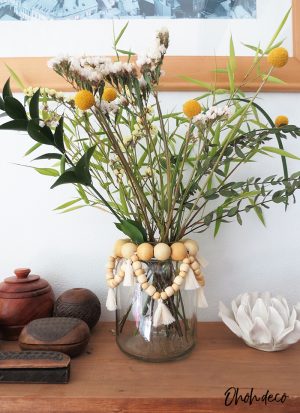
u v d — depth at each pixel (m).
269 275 0.77
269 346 0.60
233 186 0.58
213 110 0.51
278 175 0.77
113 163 0.61
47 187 0.77
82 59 0.50
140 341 0.57
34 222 0.77
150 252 0.54
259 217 0.73
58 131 0.49
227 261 0.77
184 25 0.77
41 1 0.78
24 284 0.67
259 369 0.54
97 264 0.77
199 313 0.77
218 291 0.77
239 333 0.62
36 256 0.77
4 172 0.77
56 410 0.45
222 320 0.70
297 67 0.76
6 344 0.63
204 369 0.54
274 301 0.63
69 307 0.66
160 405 0.45
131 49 0.77
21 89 0.74
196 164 0.57
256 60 0.69
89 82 0.50
